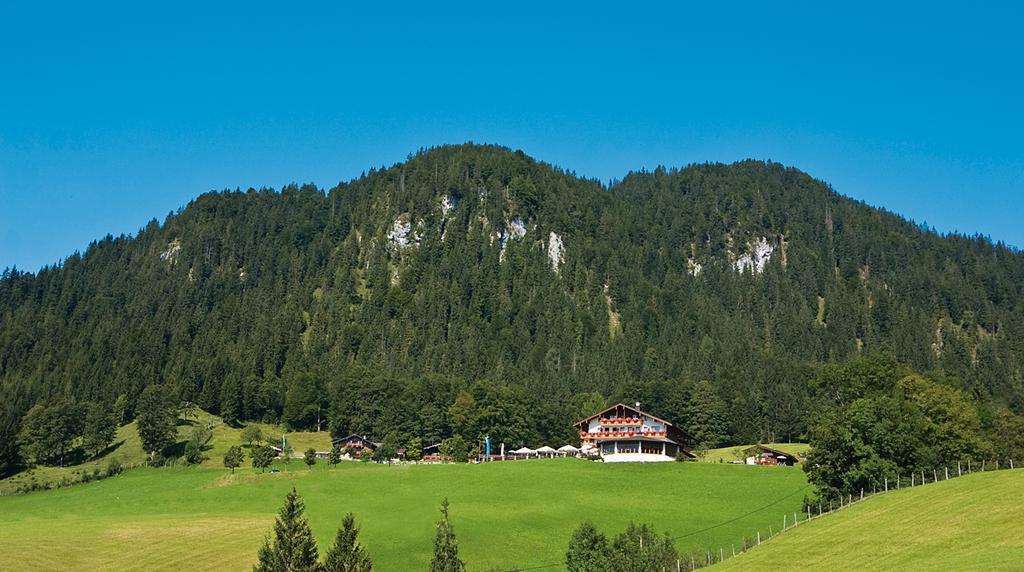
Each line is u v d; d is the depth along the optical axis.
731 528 108.06
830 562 74.81
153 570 89.94
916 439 104.50
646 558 78.12
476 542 102.75
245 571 90.00
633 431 190.75
